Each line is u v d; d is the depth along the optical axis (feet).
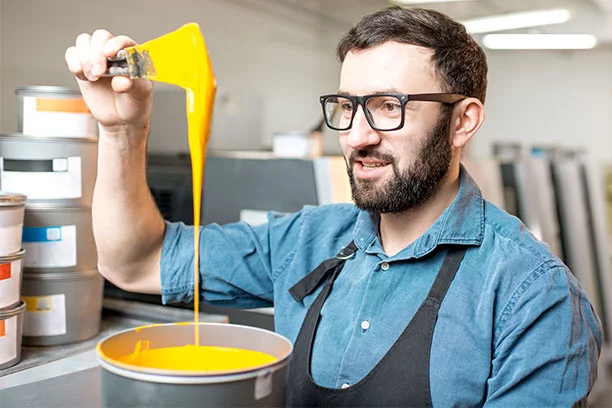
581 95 27.07
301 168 6.65
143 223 4.21
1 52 8.64
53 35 9.59
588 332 3.57
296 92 18.67
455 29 3.82
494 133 28.35
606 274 14.28
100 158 4.03
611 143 26.78
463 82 3.80
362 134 3.64
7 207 4.16
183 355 3.14
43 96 4.82
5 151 4.76
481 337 3.52
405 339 3.56
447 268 3.74
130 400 2.41
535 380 3.36
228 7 15.10
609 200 16.35
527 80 27.76
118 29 11.26
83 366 4.48
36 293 4.81
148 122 3.99
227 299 4.66
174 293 4.46
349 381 3.69
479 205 3.92
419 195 3.72
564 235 13.35
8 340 4.32
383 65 3.62
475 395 3.47
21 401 3.80
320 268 4.23
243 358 3.13
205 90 3.19
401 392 3.45
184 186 6.93
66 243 4.87
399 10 3.82
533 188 11.85
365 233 4.08
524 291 3.51
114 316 5.80
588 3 18.17
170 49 3.24
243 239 4.61
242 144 13.93
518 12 18.93
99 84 3.78
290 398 3.89
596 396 13.19
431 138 3.67
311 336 3.97
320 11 18.84
